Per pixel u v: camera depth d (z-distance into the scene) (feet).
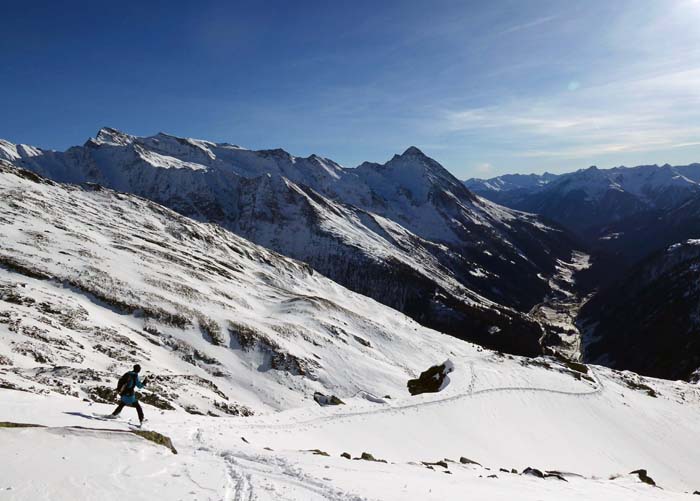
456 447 95.45
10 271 222.48
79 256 269.85
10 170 453.99
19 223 298.76
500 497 43.14
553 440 121.60
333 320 335.26
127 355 171.32
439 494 39.55
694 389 209.87
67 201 444.14
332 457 53.93
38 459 28.76
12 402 45.85
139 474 30.66
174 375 167.43
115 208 494.59
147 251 348.38
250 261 511.81
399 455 80.89
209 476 33.78
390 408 105.29
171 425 55.16
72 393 80.33
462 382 141.18
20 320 151.94
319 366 244.01
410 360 316.40
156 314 231.91
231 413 131.64
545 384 163.43
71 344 151.43
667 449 141.28
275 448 58.23
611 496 58.13
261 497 30.99
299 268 544.21
